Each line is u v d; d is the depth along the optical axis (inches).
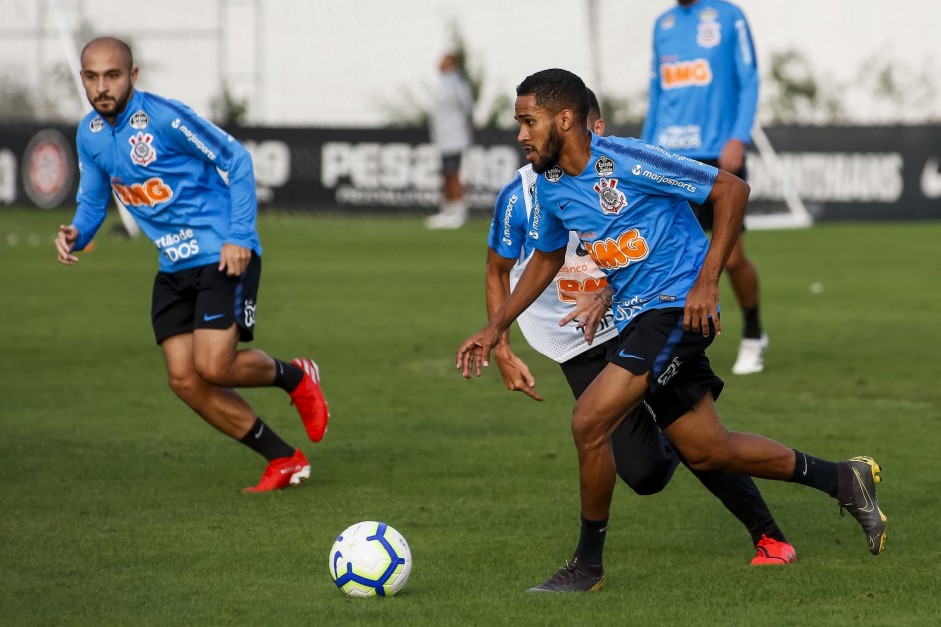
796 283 1811.0
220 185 728.3
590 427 522.6
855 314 1487.5
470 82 3294.8
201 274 714.2
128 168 706.8
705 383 546.6
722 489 574.9
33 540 607.5
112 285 1743.4
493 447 829.2
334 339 1293.1
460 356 563.8
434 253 2253.9
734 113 1106.7
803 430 872.9
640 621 488.7
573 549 597.6
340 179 2950.3
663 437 614.5
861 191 3021.7
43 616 494.0
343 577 521.3
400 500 693.9
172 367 714.2
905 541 613.0
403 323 1409.9
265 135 2947.8
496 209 598.2
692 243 547.8
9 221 2704.2
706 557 589.6
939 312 1499.8
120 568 562.3
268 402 990.4
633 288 546.6
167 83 3294.8
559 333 634.8
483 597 522.3
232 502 688.4
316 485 729.0
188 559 577.0
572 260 617.9
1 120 2989.7
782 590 534.0
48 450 811.4
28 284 1745.8
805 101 3612.2
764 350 1120.2
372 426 896.3
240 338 726.5
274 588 533.6
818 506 684.7
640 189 527.2
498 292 613.6
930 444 829.2
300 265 2044.8
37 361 1151.0
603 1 3065.9
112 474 750.5
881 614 499.5
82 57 690.2
